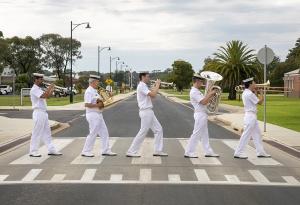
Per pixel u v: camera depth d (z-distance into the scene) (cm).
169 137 1612
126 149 1301
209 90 1138
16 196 764
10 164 1048
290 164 1069
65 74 13288
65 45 13125
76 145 1380
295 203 728
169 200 740
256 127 1155
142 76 1141
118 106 4247
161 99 6806
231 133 1778
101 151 1248
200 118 1142
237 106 4256
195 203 723
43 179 892
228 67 6338
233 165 1049
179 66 13938
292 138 1568
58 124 2019
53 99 6344
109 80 7088
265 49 1781
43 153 1216
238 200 743
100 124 1169
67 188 820
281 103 4972
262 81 6431
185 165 1045
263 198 757
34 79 1151
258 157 1166
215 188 826
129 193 785
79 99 6372
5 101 5312
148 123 1150
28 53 12462
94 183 859
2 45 9625
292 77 7800
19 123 2102
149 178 904
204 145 1172
